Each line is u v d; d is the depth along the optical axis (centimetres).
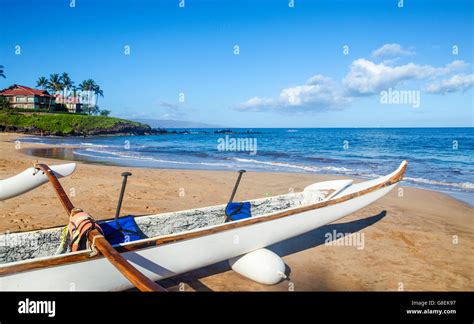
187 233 357
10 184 477
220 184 1080
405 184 1208
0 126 5525
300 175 1316
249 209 504
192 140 5019
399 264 493
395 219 723
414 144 3338
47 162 1532
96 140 4734
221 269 456
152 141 4675
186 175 1256
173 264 352
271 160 2041
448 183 1220
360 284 427
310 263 488
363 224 684
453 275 461
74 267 294
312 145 3506
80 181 1005
